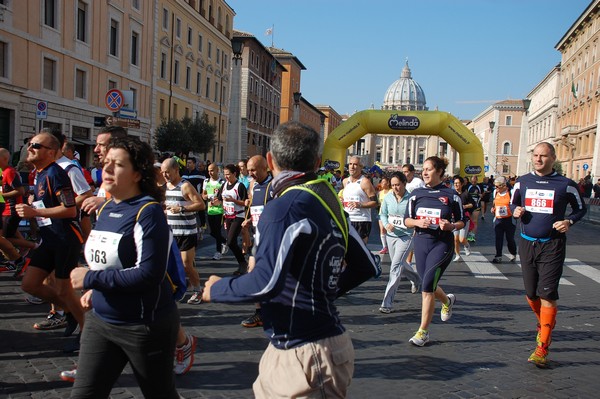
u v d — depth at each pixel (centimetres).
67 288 486
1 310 645
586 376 503
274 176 254
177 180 700
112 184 291
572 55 6725
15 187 865
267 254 227
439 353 553
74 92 2798
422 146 16588
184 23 4256
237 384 446
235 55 2405
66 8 2695
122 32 3272
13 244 881
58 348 516
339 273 250
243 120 5994
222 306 713
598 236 1994
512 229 1218
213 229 1072
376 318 686
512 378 491
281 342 240
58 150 498
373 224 2002
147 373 289
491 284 961
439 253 573
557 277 534
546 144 552
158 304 286
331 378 238
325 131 12775
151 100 3709
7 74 2294
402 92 18888
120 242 283
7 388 419
